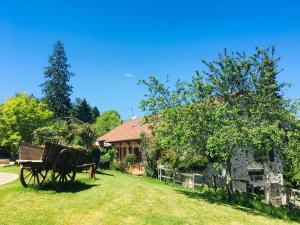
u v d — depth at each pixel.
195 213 16.94
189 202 19.66
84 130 31.50
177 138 20.84
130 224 13.28
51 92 69.44
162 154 33.62
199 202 20.23
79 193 17.78
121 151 46.12
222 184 28.50
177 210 16.91
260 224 17.05
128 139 42.22
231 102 22.05
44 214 13.12
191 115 21.08
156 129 22.39
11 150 44.81
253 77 22.28
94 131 32.19
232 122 20.30
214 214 17.47
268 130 19.56
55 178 18.16
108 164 41.41
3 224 11.41
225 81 22.44
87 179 23.23
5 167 34.09
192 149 22.19
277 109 21.83
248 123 20.69
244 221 17.08
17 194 16.11
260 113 21.41
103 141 50.28
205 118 20.84
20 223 11.72
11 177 23.36
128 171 39.06
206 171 31.86
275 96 22.41
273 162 33.56
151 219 14.36
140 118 51.41
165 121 21.95
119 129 51.72
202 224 15.07
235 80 22.59
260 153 23.55
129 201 17.09
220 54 22.56
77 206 14.85
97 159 32.16
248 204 22.70
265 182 33.00
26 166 17.34
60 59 71.12
